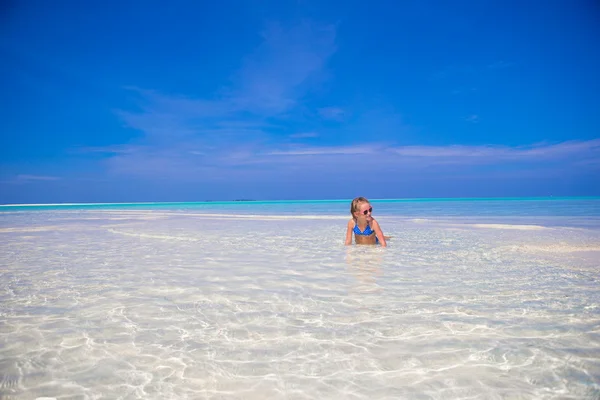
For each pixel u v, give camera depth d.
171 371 2.28
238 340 2.75
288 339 2.76
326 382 2.14
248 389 2.07
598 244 7.38
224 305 3.64
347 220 15.66
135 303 3.72
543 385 2.07
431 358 2.42
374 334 2.84
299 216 19.23
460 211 22.94
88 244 8.32
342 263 5.81
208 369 2.30
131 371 2.28
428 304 3.58
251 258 6.36
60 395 2.01
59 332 2.93
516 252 6.63
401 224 12.70
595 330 2.85
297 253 6.87
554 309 3.38
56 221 16.83
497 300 3.69
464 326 2.97
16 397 1.99
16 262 6.06
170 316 3.31
